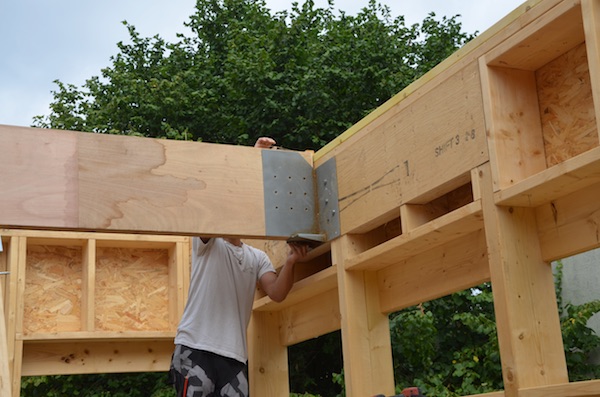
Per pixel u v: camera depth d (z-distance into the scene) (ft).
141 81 32.45
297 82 28.94
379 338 10.52
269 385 13.09
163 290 15.67
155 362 15.35
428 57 33.40
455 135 8.54
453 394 20.86
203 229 10.18
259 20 33.91
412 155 9.30
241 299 11.07
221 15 36.27
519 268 7.73
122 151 9.87
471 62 8.36
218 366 10.53
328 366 26.11
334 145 11.06
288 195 11.02
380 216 9.88
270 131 29.25
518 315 7.55
